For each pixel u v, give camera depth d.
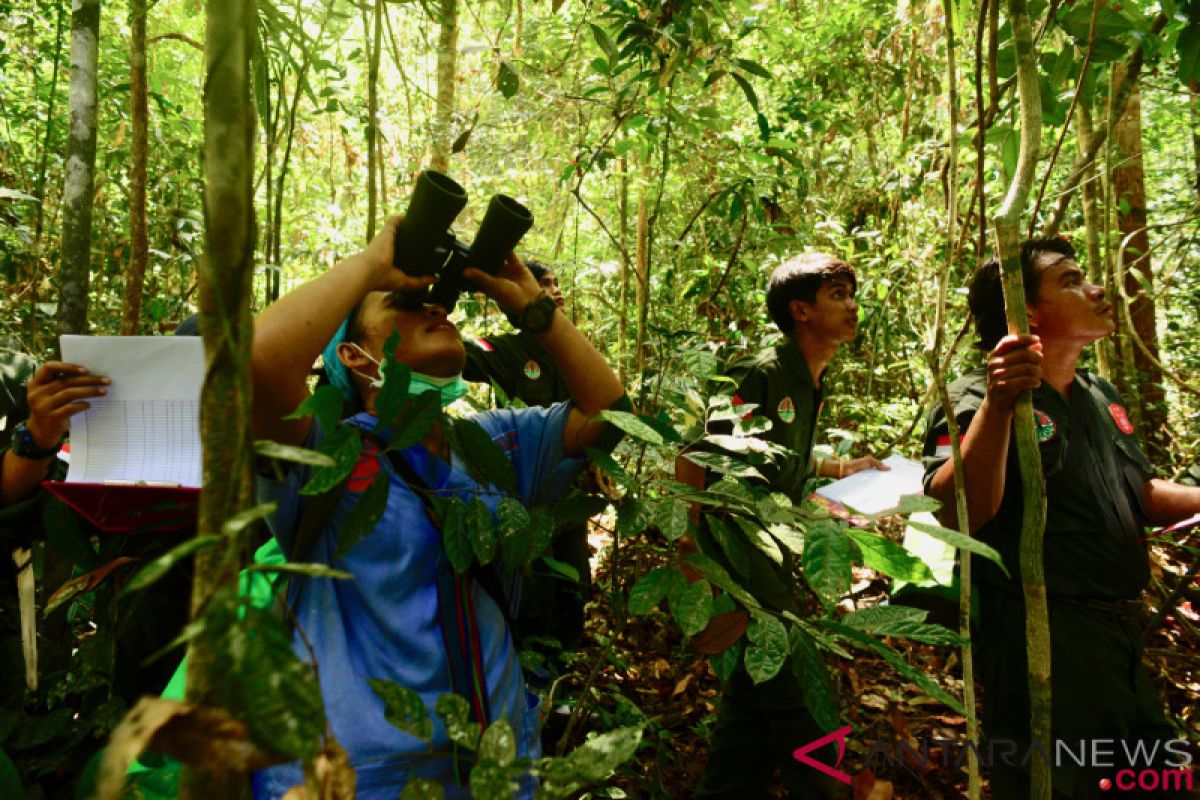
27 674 1.74
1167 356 5.55
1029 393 1.47
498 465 1.31
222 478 0.63
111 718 1.59
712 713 2.82
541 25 4.38
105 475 1.58
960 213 4.48
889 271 4.64
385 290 1.34
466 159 6.22
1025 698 1.89
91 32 2.26
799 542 1.33
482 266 1.48
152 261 4.24
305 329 1.20
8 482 1.66
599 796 1.86
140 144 2.69
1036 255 1.97
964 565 1.54
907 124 5.43
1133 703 1.89
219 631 0.57
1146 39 2.17
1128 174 4.80
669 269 5.01
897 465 2.39
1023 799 1.89
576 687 2.64
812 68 5.77
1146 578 1.96
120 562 1.38
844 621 1.23
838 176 6.07
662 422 1.57
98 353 1.58
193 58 5.08
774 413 2.37
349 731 1.20
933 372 1.58
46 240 3.95
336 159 7.00
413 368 1.43
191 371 1.59
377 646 1.27
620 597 1.68
